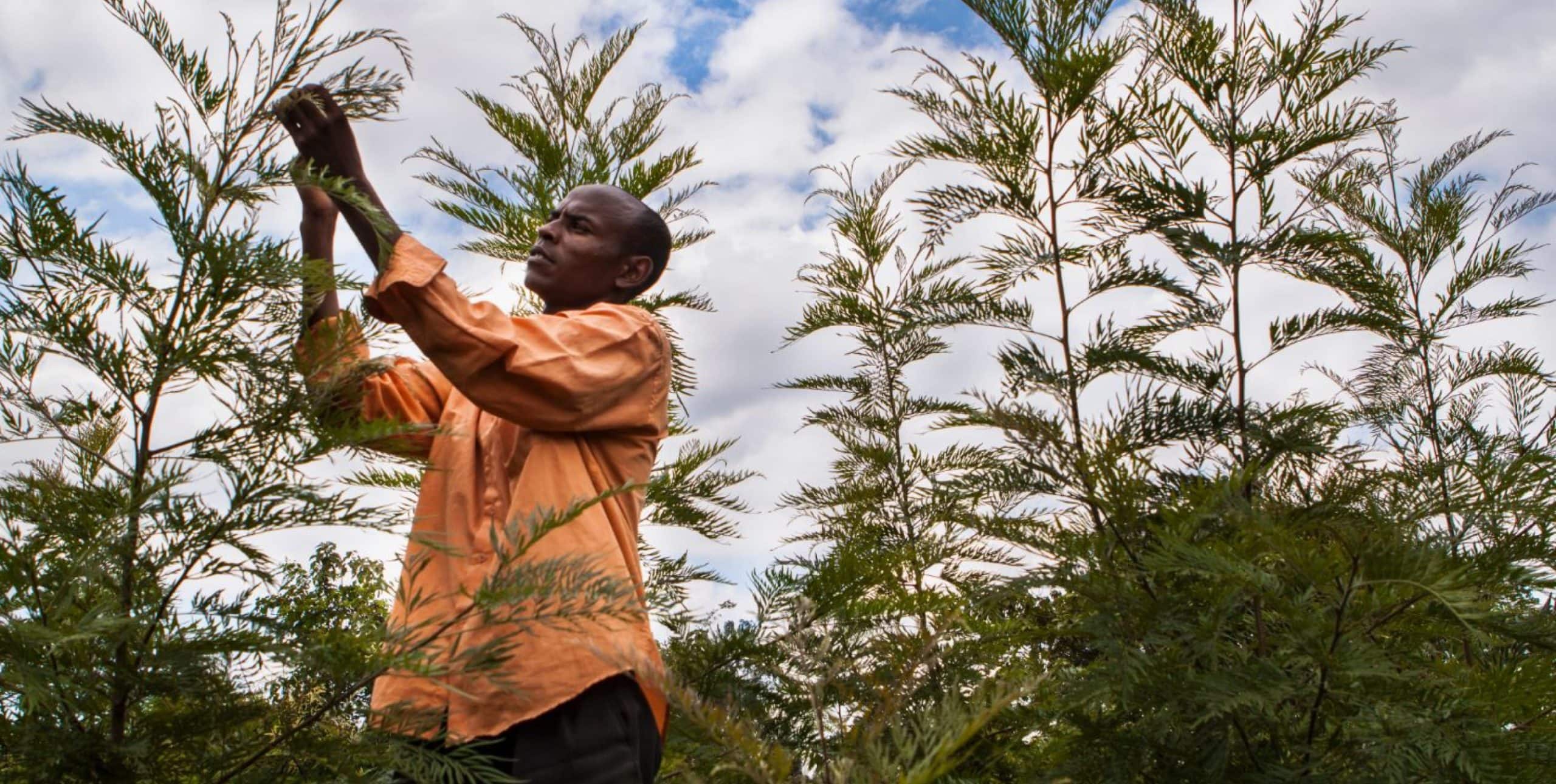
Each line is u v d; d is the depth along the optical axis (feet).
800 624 6.30
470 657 6.29
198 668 6.44
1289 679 8.51
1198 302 11.44
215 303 6.77
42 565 6.59
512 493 8.31
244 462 6.67
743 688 8.63
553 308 9.88
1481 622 8.40
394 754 6.44
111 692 6.41
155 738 6.53
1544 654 8.73
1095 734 9.03
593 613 6.32
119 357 6.70
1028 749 10.51
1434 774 8.13
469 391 7.88
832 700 6.45
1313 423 10.99
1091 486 9.60
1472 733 7.94
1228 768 8.85
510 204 16.34
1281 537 8.36
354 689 6.42
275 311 6.96
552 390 8.02
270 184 6.99
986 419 9.86
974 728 4.78
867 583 11.30
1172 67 12.04
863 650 6.51
